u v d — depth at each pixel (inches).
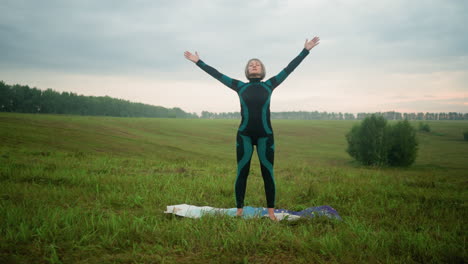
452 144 3093.0
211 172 369.7
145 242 106.0
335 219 139.5
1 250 93.7
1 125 1549.0
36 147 919.0
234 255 95.9
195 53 169.0
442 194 248.7
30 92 5142.7
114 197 182.9
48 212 131.3
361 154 1530.5
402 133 1487.5
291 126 4244.6
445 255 96.6
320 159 1758.1
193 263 89.7
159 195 197.2
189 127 3533.5
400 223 144.3
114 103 6574.8
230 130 3489.2
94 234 109.3
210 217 136.6
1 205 143.2
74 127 2177.7
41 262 87.4
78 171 293.1
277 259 93.6
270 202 147.6
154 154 1243.8
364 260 93.1
